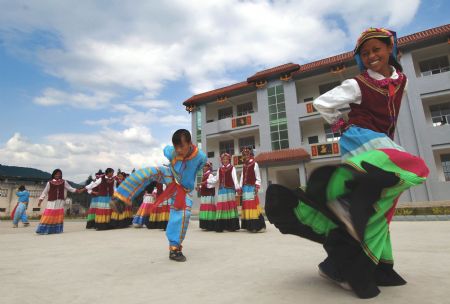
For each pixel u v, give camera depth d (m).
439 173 16.17
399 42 16.33
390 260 1.98
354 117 2.15
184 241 5.12
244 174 7.41
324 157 17.61
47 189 7.88
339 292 1.90
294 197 2.04
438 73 15.53
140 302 1.85
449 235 5.06
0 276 2.63
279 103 19.58
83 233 7.63
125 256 3.62
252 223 7.01
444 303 1.64
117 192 3.41
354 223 1.58
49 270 2.87
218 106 23.48
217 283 2.25
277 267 2.74
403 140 15.49
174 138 3.46
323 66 18.08
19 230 9.65
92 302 1.88
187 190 3.56
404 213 11.26
